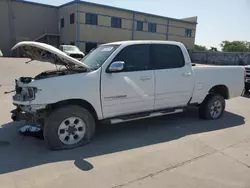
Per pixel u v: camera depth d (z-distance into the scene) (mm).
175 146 3973
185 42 42250
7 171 3041
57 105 3754
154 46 4520
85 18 30047
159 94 4547
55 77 3619
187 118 5691
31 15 32156
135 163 3334
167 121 5418
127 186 2756
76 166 3221
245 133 4703
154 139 4281
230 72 5695
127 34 34469
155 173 3068
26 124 4430
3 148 3734
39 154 3561
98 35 31562
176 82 4738
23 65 15812
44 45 3754
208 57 33969
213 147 3955
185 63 4891
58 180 2857
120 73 4066
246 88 9750
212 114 5605
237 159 3523
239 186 2812
